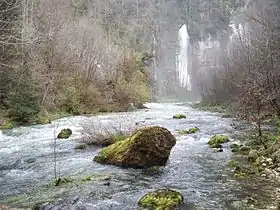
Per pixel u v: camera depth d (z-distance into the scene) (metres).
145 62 45.03
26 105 20.48
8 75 20.77
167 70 81.94
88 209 6.68
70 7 44.62
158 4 90.94
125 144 10.45
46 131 17.33
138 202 6.91
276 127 15.45
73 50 31.05
